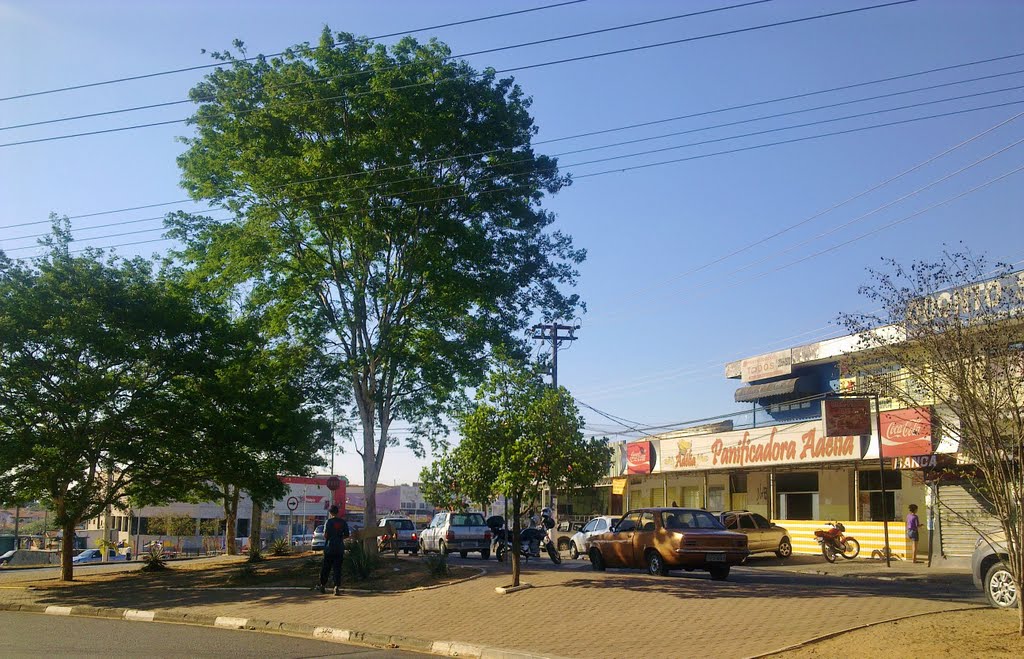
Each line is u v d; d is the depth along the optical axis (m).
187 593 21.94
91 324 23.69
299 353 25.16
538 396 18.36
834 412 27.34
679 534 19.56
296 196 22.58
